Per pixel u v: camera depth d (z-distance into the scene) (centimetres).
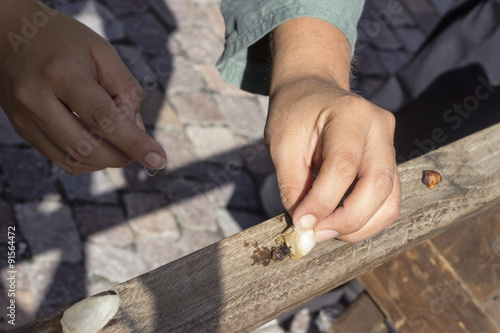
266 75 57
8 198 105
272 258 40
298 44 49
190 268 39
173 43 142
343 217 40
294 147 44
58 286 98
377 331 59
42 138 45
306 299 41
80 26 46
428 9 186
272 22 51
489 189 46
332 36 50
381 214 42
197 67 140
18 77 43
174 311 37
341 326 60
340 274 41
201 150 125
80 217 108
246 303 38
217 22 154
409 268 55
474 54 76
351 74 59
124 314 37
